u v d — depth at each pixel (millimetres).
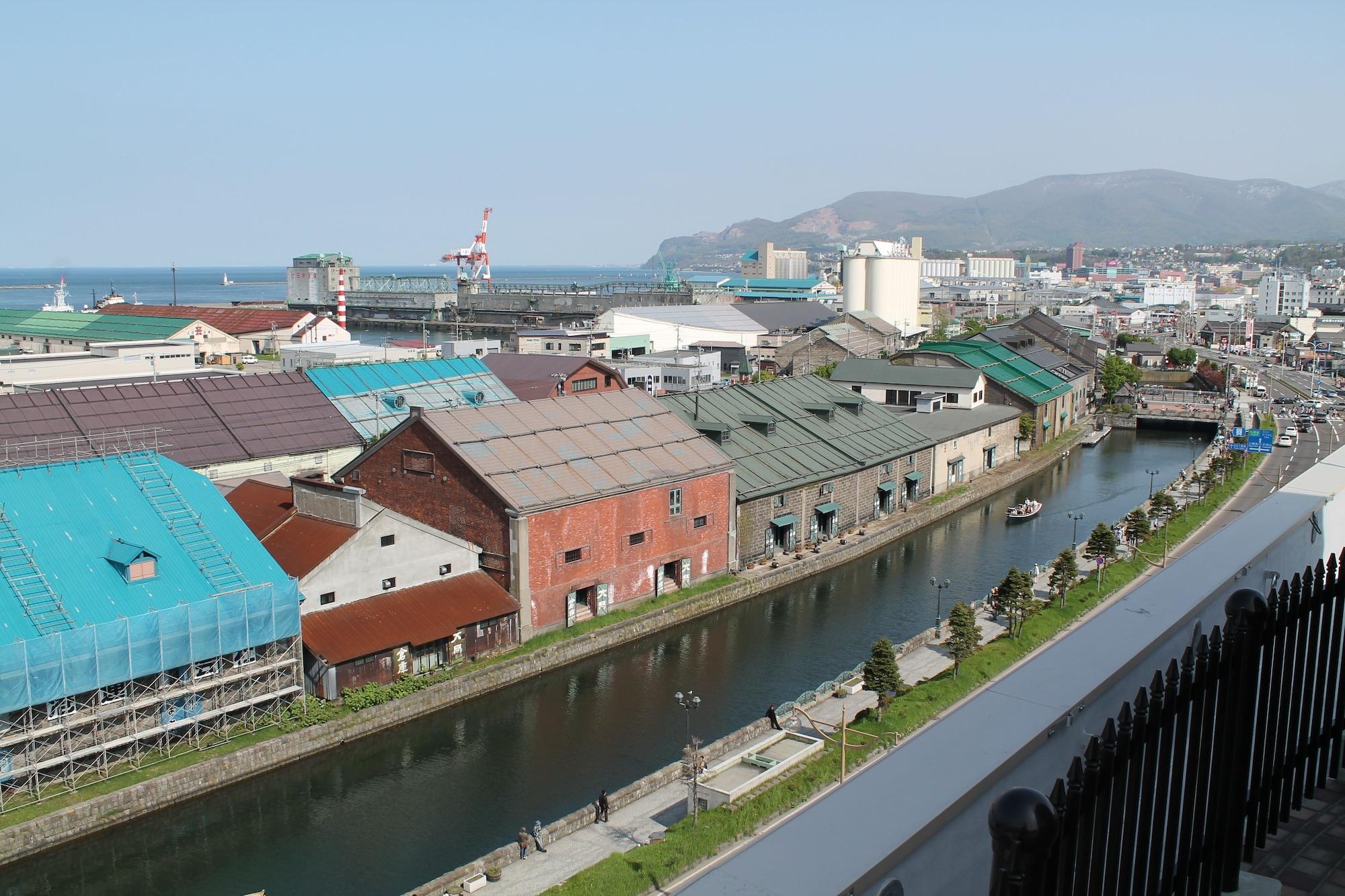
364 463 55406
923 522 77250
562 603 52062
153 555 39344
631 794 36531
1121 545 68562
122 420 67625
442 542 49094
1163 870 8859
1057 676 8312
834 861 5914
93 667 35844
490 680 46688
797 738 39125
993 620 54781
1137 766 8023
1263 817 10539
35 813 33844
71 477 42906
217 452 66875
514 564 49781
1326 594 11258
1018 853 5996
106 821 34906
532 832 35312
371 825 36062
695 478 58562
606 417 60688
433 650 46500
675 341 158750
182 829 35750
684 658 51094
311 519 48469
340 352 107688
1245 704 9555
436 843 35031
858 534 71875
